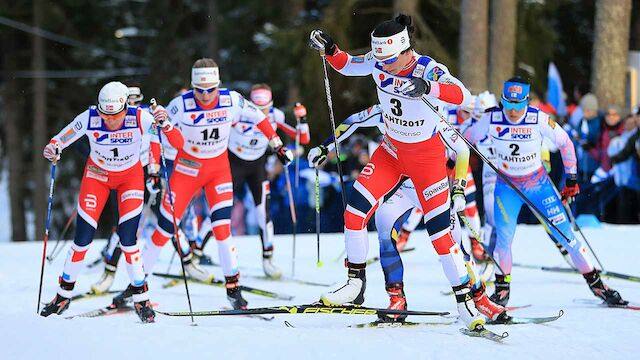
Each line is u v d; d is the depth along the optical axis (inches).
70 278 734.5
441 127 640.4
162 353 530.6
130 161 731.4
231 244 792.9
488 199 903.1
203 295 883.4
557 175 1491.1
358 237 645.9
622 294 847.7
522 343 597.6
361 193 647.1
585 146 1486.2
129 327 601.0
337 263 1108.5
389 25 604.4
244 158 1003.3
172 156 1023.0
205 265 1103.0
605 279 944.3
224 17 2711.6
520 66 1988.2
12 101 2775.6
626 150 1460.4
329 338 582.2
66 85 2866.6
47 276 1003.3
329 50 655.8
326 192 1624.0
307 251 1216.8
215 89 797.9
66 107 2886.3
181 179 815.1
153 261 814.5
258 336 579.8
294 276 1007.0
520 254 1149.7
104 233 2775.6
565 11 2586.1
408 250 1145.4
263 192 1010.1
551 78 1649.9
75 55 2748.5
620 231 1358.3
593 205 1467.8
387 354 541.6
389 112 634.2
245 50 2714.1
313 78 1962.4
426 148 637.3
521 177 775.7
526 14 2007.9
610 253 1127.6
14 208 2807.6
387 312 645.3
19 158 2815.0
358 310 642.8
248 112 836.6
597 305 790.5
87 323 613.6
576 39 2625.5
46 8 2659.9
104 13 2878.9
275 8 2391.7
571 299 831.1
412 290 898.7
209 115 802.2
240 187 1125.1
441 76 604.4
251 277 1003.9
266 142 1015.0
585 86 2598.4
